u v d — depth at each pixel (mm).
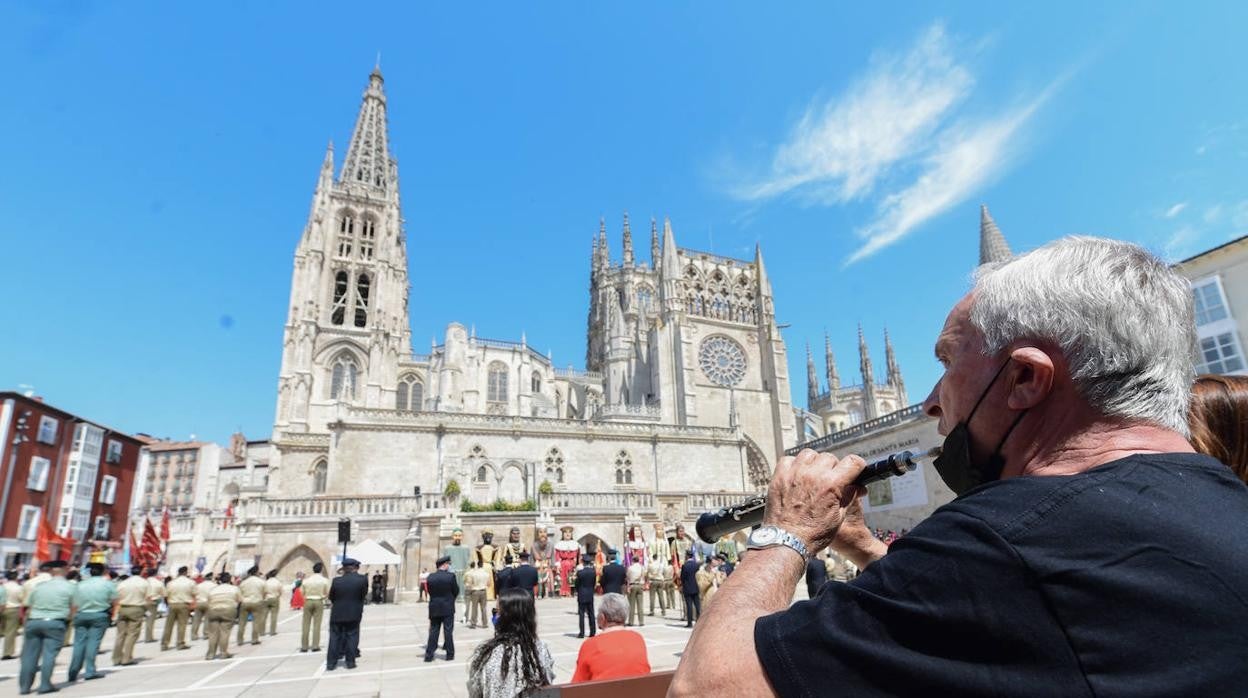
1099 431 1512
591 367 104562
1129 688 999
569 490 48250
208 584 21109
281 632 23719
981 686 1090
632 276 100312
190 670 15336
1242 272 28609
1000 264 1811
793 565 1644
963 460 1747
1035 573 1131
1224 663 987
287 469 55844
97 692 13109
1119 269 1602
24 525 47844
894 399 106938
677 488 51844
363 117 94188
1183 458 1388
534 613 5879
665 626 20219
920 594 1217
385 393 74438
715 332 75562
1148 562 1109
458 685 12477
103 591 15109
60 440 52344
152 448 98875
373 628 22297
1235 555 1120
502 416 48562
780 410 73188
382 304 78875
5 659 19766
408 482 44469
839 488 1797
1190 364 1598
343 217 83250
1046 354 1551
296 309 74562
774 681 1260
